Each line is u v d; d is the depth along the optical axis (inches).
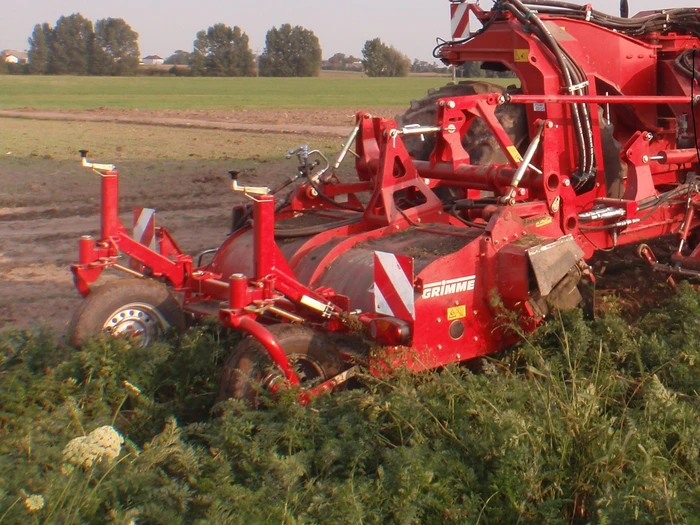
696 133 279.9
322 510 135.0
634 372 195.0
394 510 136.9
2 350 189.3
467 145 257.8
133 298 199.9
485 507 141.3
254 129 968.3
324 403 165.8
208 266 228.8
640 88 288.2
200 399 180.2
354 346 186.2
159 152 698.8
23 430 154.4
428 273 181.9
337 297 187.3
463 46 275.6
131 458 147.9
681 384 183.6
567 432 152.0
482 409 156.9
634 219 234.8
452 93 274.4
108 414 167.6
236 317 167.0
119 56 4001.0
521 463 142.8
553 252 194.1
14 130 941.2
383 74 3850.9
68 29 3961.6
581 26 271.9
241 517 131.6
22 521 126.4
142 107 1485.0
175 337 200.7
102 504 136.3
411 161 219.8
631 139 241.9
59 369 178.1
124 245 207.0
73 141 800.3
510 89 273.3
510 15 259.1
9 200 465.1
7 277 310.5
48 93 2130.9
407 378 174.9
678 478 149.4
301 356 172.4
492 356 200.7
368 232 210.7
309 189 239.1
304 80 3139.8
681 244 243.4
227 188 504.7
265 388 167.3
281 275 175.0
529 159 204.7
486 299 192.4
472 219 237.9
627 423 162.1
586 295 206.4
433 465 144.0
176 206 447.8
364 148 235.8
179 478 145.5
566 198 218.1
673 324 216.8
